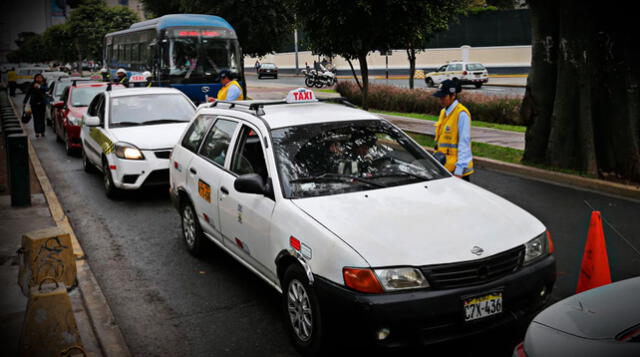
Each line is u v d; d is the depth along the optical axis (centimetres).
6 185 991
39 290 377
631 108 914
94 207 862
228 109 585
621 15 909
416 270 352
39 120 1669
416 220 392
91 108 1100
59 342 372
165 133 894
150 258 630
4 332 435
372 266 350
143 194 946
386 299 346
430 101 1948
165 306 502
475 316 358
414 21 1706
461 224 391
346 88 2453
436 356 401
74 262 504
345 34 1722
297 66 5375
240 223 486
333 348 381
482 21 4512
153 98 1010
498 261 370
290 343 429
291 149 470
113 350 413
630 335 271
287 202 425
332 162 467
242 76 1938
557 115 1003
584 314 297
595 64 945
